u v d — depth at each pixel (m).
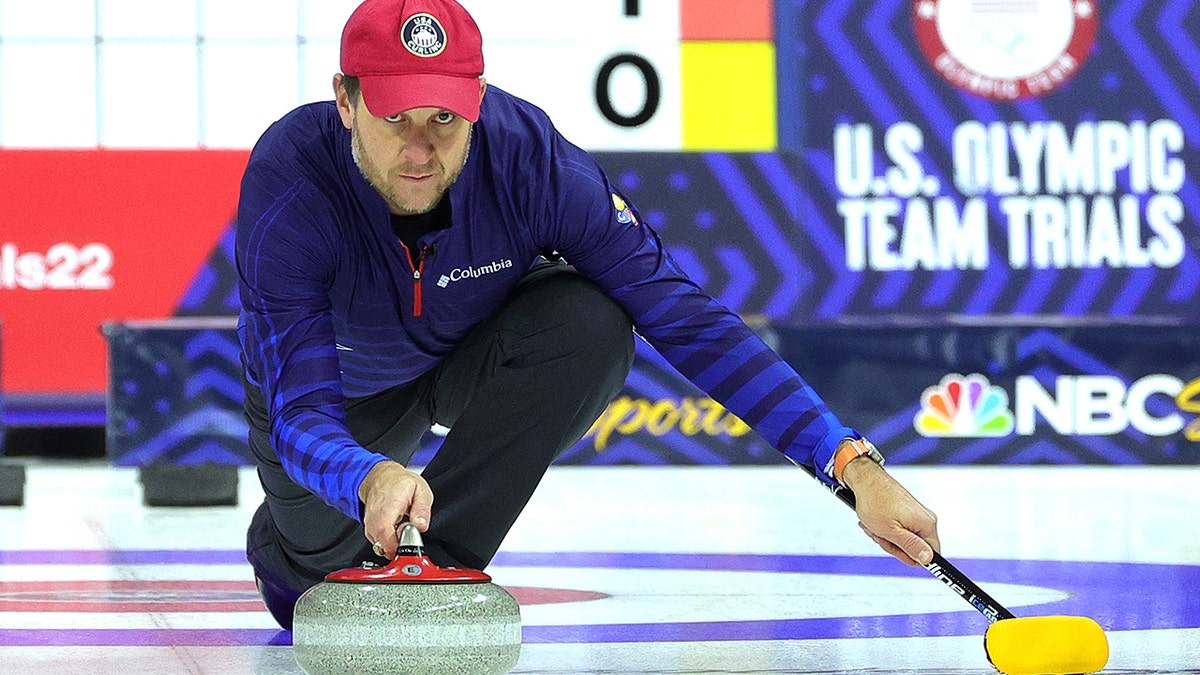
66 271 24.89
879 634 7.98
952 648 7.46
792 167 25.25
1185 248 25.20
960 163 25.16
